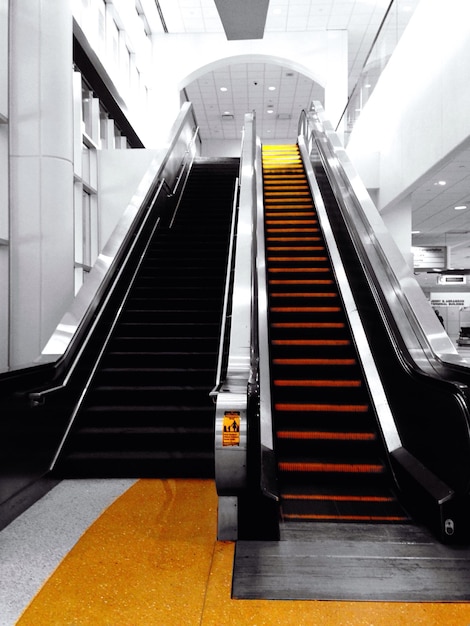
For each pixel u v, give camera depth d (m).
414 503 3.44
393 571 2.65
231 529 3.03
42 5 6.08
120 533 3.07
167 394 4.81
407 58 10.06
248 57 15.17
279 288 6.39
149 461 4.13
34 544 2.92
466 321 25.59
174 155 9.65
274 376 5.02
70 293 6.22
